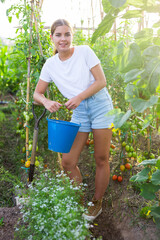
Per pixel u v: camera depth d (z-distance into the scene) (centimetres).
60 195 157
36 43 244
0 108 531
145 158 233
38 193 166
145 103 94
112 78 276
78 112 192
